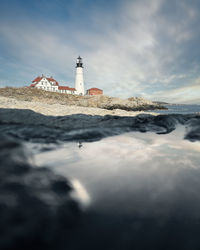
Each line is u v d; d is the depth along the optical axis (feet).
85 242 1.93
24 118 9.28
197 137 7.57
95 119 11.22
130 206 2.64
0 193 2.19
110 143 6.50
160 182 3.46
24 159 3.10
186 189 3.20
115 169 4.07
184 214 2.49
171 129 9.50
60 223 2.11
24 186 2.50
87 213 2.43
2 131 6.33
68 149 5.41
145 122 11.10
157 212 2.52
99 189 3.10
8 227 1.82
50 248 1.81
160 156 5.10
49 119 9.84
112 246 1.92
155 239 2.03
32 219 2.01
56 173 3.45
